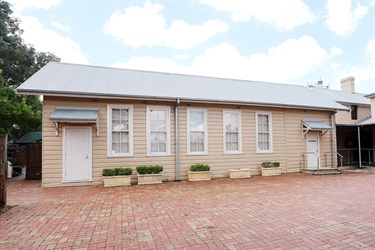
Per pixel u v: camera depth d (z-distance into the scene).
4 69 20.95
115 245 3.52
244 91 12.51
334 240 3.64
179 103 10.29
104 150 9.16
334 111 13.17
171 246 3.46
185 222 4.57
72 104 8.91
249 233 3.96
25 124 14.12
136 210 5.46
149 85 10.73
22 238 3.81
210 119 10.81
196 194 7.21
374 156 16.28
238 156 11.19
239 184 8.98
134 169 9.47
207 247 3.41
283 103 11.53
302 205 5.80
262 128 11.95
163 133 10.14
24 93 7.98
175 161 10.05
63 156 8.70
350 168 14.23
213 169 10.67
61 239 3.76
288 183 9.13
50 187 8.53
